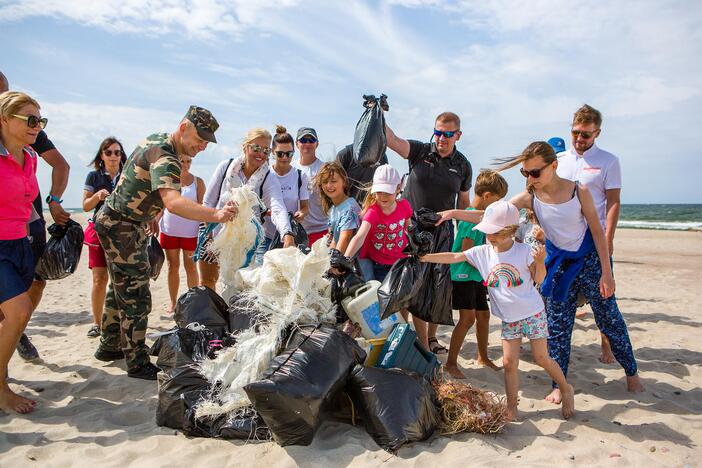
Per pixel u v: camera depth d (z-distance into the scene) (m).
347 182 5.15
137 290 4.66
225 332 4.06
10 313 3.87
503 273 3.91
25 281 4.17
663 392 4.59
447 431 3.56
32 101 3.89
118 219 4.46
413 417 3.38
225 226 4.48
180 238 6.91
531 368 5.22
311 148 6.62
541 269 3.90
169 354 3.82
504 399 3.98
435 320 4.45
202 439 3.49
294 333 3.65
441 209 5.57
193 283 7.10
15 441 3.49
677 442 3.61
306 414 3.24
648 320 7.35
